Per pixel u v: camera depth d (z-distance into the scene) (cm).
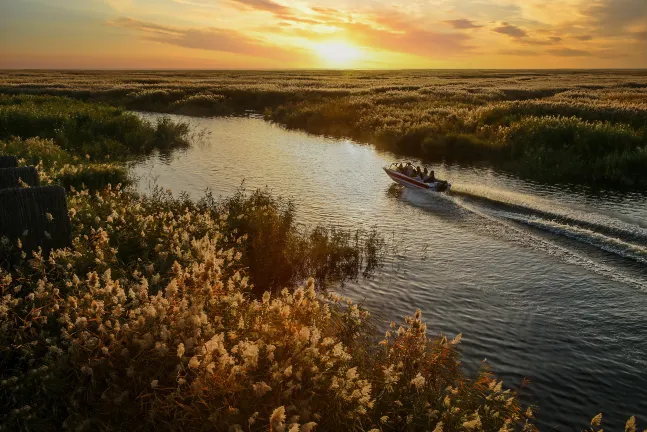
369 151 2950
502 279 1095
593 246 1299
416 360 573
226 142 3189
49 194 730
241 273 994
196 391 397
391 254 1235
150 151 2752
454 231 1424
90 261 747
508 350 813
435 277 1100
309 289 597
